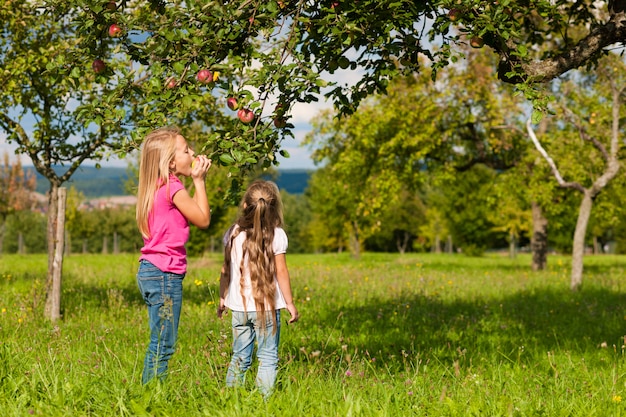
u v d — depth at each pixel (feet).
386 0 13.61
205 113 30.09
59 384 13.15
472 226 143.43
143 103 13.55
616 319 32.04
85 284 43.65
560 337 26.78
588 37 17.25
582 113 63.10
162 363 13.26
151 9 13.99
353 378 14.34
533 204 81.76
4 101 30.60
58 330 21.68
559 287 51.52
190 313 29.55
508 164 74.08
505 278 60.34
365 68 15.87
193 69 13.44
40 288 38.09
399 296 39.14
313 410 12.05
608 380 16.62
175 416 11.77
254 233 13.67
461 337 26.04
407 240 215.72
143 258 13.11
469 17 13.84
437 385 14.99
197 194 13.06
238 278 13.83
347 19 13.56
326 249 215.31
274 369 13.70
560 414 13.04
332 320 29.22
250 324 13.97
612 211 73.77
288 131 13.78
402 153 71.26
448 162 76.54
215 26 13.42
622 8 17.40
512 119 69.92
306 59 14.82
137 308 31.27
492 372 18.24
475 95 67.31
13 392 12.69
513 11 15.74
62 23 29.78
